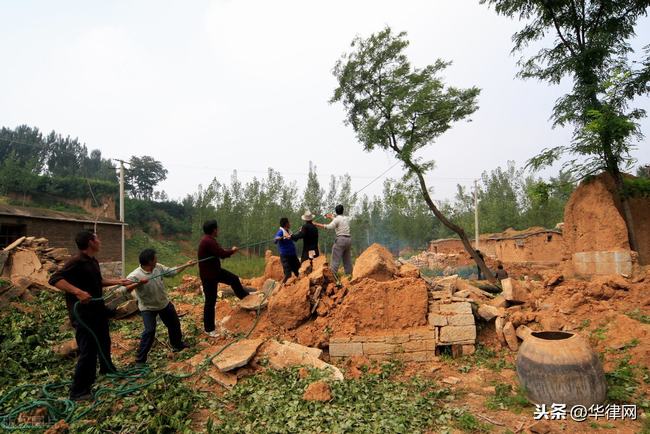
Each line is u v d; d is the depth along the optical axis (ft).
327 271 26.11
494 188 153.79
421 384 17.70
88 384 15.78
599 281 25.99
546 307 24.21
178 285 50.24
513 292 24.61
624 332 19.98
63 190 200.03
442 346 21.58
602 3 34.65
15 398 15.61
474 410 15.05
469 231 137.39
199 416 14.64
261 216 133.59
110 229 70.74
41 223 59.31
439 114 44.32
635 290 24.36
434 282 29.04
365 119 47.98
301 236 29.32
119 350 21.67
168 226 214.90
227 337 23.06
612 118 29.81
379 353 20.83
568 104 33.71
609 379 16.37
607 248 29.89
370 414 14.40
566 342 15.05
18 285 29.68
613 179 32.55
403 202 46.39
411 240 153.17
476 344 21.83
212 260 22.21
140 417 13.75
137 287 19.08
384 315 22.17
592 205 31.48
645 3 32.94
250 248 145.89
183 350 21.22
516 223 138.62
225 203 142.41
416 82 45.19
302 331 22.67
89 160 357.82
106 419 13.87
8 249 41.75
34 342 21.26
